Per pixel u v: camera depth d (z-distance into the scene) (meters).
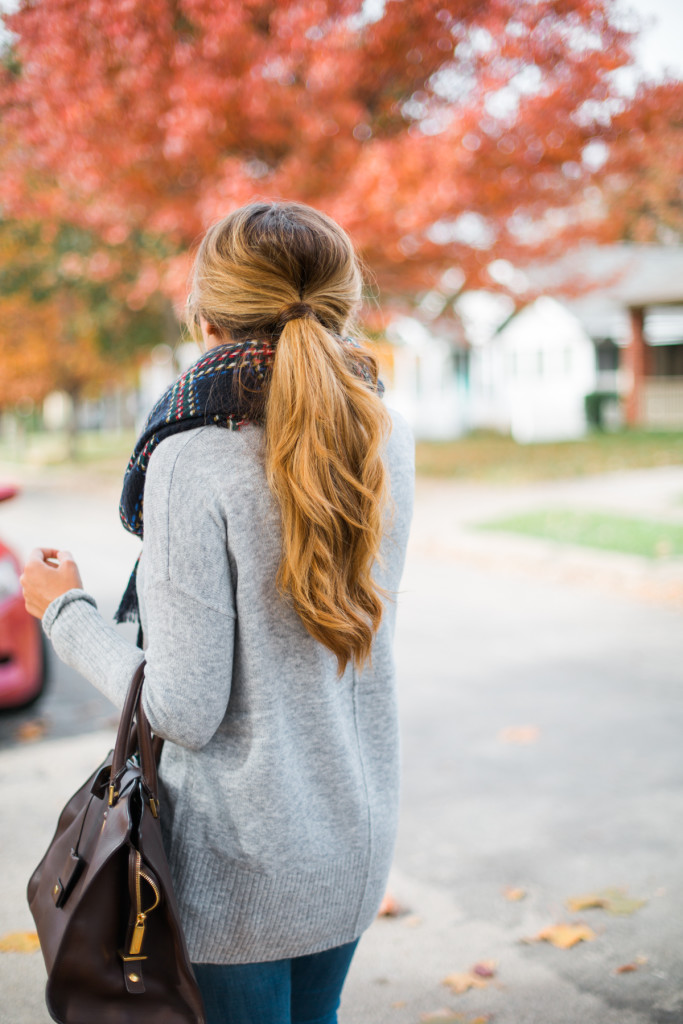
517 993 2.29
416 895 2.78
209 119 12.56
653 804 3.42
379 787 1.26
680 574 7.70
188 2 11.87
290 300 1.20
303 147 13.58
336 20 12.89
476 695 4.75
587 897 2.74
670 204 25.30
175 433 1.15
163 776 1.22
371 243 13.04
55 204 14.70
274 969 1.23
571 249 17.86
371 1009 2.24
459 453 21.16
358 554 1.14
